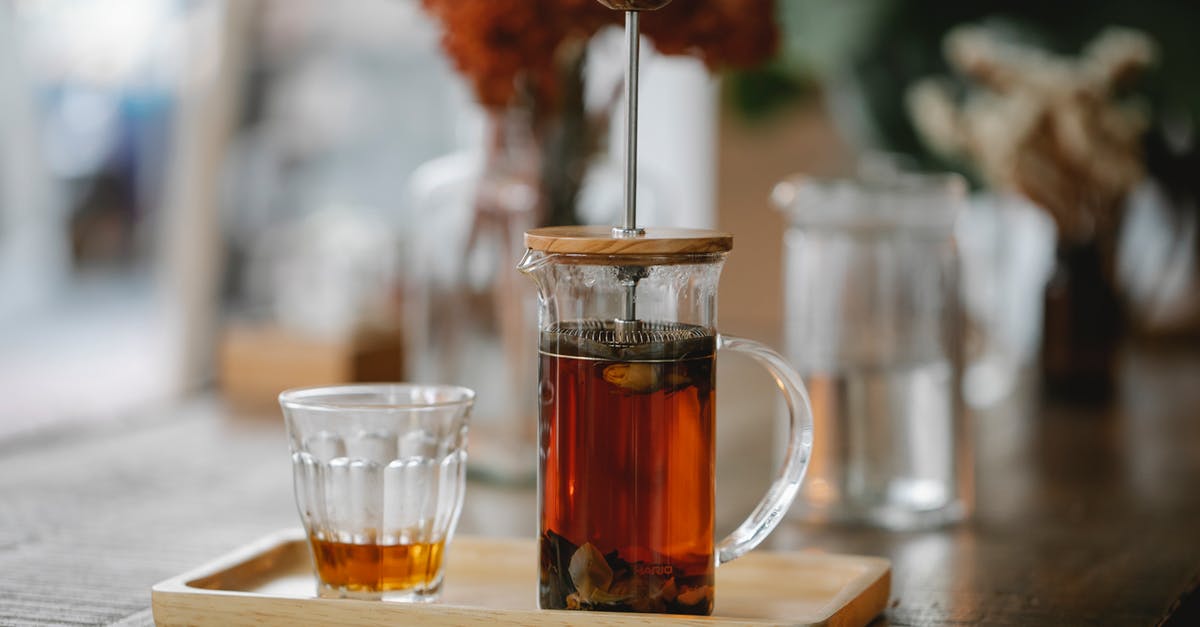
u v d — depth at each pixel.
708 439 0.87
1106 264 1.73
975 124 1.75
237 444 1.42
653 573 0.86
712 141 3.16
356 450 0.91
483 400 1.25
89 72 4.24
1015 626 0.94
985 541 1.11
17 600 0.97
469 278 1.25
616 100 1.28
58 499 1.21
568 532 0.86
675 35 1.21
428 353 1.27
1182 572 1.04
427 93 3.63
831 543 1.10
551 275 0.86
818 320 1.14
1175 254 2.36
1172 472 1.31
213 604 0.89
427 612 0.87
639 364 0.86
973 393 1.75
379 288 1.79
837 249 1.13
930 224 1.13
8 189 4.38
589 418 0.86
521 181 1.24
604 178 1.27
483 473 1.26
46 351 4.27
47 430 1.51
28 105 4.28
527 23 1.17
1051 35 2.36
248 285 3.68
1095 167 1.68
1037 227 2.16
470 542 1.00
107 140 4.38
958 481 1.16
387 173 3.69
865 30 2.45
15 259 4.53
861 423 1.14
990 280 1.75
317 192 3.73
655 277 0.86
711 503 0.88
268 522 1.14
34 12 4.15
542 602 0.88
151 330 4.57
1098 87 1.66
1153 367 2.07
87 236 4.54
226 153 3.19
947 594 1.00
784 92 2.85
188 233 3.13
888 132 2.43
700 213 3.18
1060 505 1.21
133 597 0.98
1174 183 2.30
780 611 0.93
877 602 0.94
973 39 1.73
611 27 1.20
